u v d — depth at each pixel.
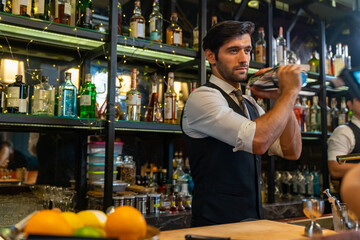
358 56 3.69
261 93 1.44
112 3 2.07
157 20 2.43
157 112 2.39
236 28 1.46
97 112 2.22
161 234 0.97
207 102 1.37
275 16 3.43
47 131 2.29
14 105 1.91
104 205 1.97
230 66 1.48
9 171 2.16
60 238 0.62
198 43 2.45
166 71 2.73
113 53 2.05
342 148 2.50
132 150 2.58
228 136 1.31
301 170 3.42
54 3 2.08
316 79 3.14
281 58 2.95
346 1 3.50
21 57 2.20
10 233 0.68
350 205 0.57
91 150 2.31
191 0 2.95
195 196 1.46
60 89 2.05
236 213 1.39
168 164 2.68
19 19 1.81
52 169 2.29
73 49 2.34
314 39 3.74
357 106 2.44
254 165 1.48
